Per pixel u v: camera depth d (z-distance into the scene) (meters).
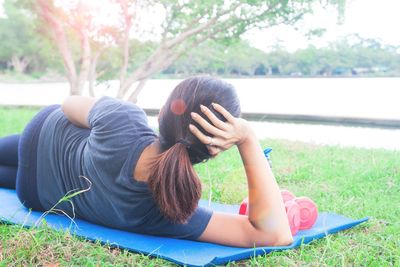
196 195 2.06
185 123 2.06
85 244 2.44
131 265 2.28
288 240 2.45
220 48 9.18
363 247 2.60
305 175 4.44
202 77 2.15
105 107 2.41
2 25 23.12
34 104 12.18
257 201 2.39
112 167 2.30
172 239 2.50
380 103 9.86
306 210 2.79
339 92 11.44
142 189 2.27
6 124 7.75
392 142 6.75
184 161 2.04
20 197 2.89
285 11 6.89
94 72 7.97
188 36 7.06
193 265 2.20
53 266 2.25
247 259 2.38
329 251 2.52
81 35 7.51
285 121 9.05
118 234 2.56
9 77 23.92
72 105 2.60
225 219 2.45
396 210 3.35
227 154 5.46
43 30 8.35
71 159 2.58
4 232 2.54
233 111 2.17
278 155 5.45
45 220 2.69
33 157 2.79
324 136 7.39
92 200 2.52
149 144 2.24
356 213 3.28
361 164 4.90
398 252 2.52
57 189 2.71
